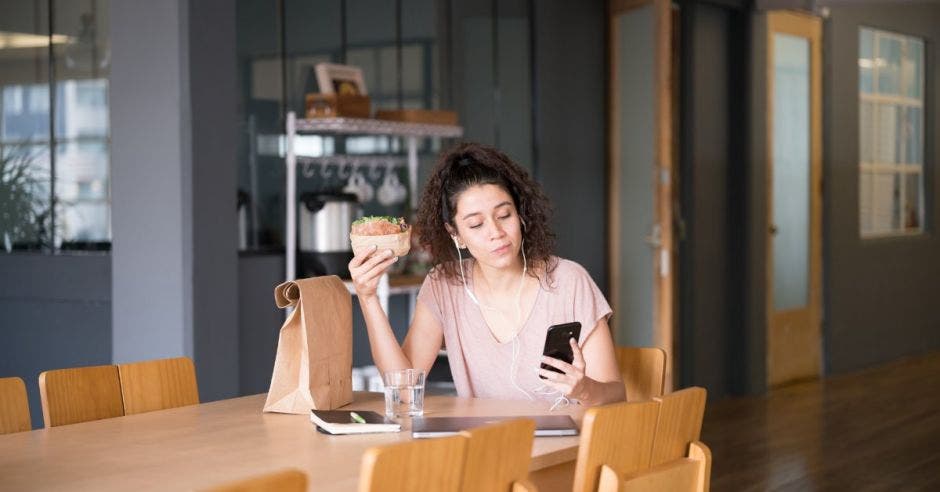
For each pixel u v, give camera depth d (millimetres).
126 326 4246
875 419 6062
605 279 6348
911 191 8680
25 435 2186
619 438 1894
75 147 4762
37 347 4695
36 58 4848
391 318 5215
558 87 5996
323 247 4633
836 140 7543
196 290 4094
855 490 4574
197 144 4098
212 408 2473
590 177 6234
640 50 6031
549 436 2143
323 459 1962
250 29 4719
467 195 2531
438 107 5516
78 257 4555
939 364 8148
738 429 5793
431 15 5488
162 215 4137
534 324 2625
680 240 6379
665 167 5637
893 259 8305
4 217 4922
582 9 6148
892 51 8297
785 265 7227
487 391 2668
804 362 7477
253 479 1360
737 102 6641
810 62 7340
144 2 4133
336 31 5105
